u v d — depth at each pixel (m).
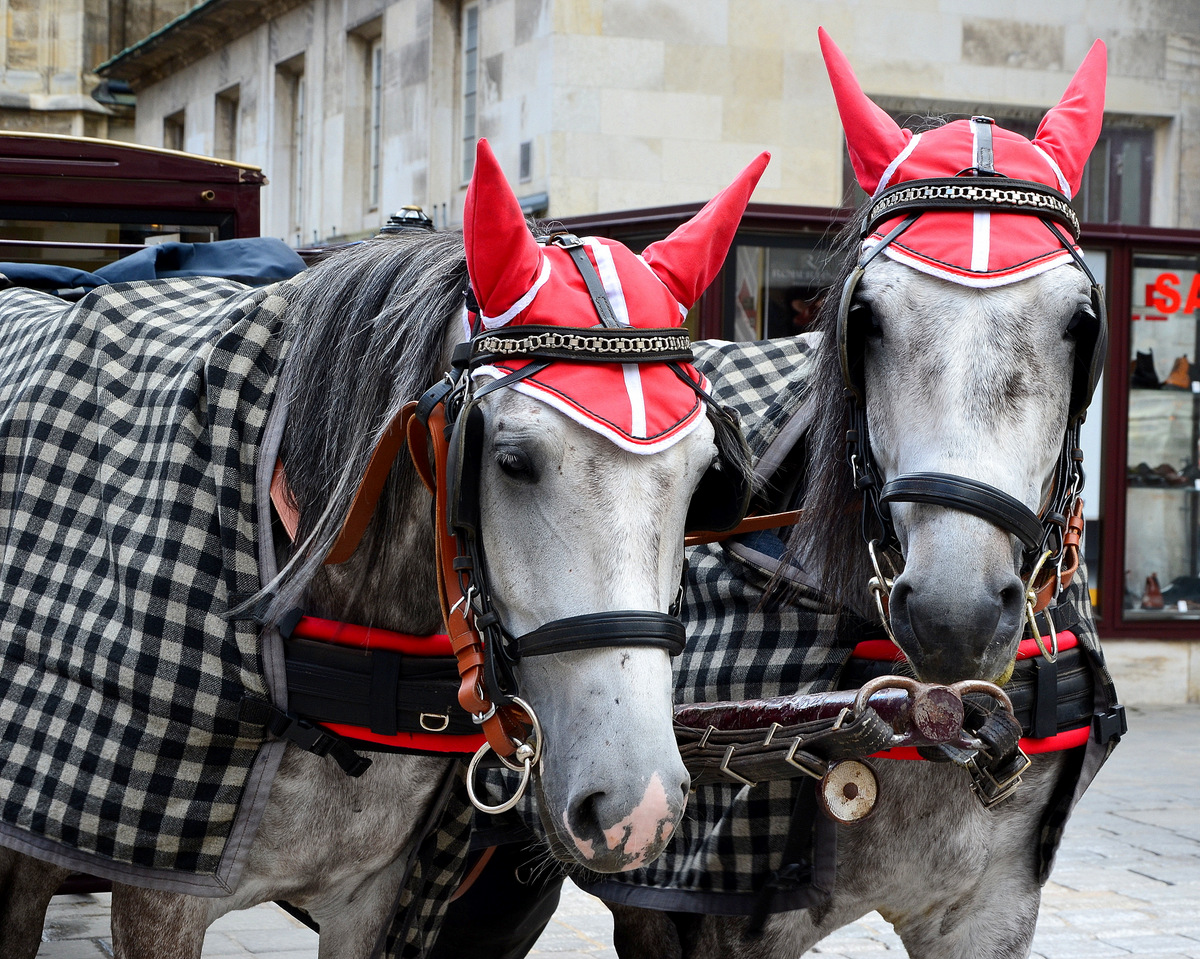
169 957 2.11
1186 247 8.05
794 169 9.45
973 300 2.06
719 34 9.24
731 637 2.49
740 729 2.19
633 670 1.66
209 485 2.12
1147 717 7.87
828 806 2.11
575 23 8.98
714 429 1.88
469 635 1.83
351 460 2.02
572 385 1.73
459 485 1.76
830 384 2.33
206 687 2.06
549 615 1.70
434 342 1.99
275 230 14.86
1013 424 2.00
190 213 4.34
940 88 9.75
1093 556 8.20
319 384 2.12
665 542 1.71
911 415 2.05
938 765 2.38
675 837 2.54
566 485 1.69
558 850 1.78
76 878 3.38
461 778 2.39
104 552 2.19
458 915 2.93
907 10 9.63
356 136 13.11
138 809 2.05
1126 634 8.25
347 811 2.23
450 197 11.18
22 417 2.37
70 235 4.30
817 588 2.38
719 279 6.93
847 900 2.47
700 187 9.27
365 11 12.55
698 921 2.63
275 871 2.21
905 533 2.07
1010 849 2.51
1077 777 2.52
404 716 2.15
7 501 2.35
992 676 2.00
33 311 2.86
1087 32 10.06
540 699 1.75
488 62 9.93
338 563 2.12
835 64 2.42
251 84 15.36
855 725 2.00
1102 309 2.11
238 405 2.16
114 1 19.25
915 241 2.13
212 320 2.35
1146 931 4.37
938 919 2.55
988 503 1.96
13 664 2.21
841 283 2.31
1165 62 10.28
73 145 4.18
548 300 1.78
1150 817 5.77
